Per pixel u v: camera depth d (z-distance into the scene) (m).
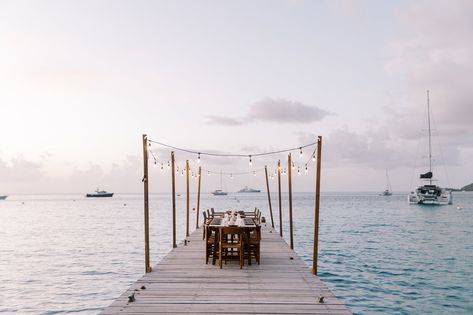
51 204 152.25
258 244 11.73
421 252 26.81
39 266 21.58
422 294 15.58
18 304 14.37
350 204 125.88
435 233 40.12
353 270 20.28
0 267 21.34
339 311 7.38
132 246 29.72
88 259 23.80
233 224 12.22
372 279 18.17
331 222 54.84
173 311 7.34
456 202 148.62
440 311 13.48
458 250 27.77
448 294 15.57
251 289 8.88
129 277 18.59
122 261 23.02
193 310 7.40
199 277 10.02
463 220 59.12
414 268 20.95
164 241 32.69
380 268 20.84
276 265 11.60
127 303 7.82
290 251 14.25
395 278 18.42
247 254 11.80
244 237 11.66
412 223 53.34
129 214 77.94
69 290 16.23
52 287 16.75
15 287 16.78
